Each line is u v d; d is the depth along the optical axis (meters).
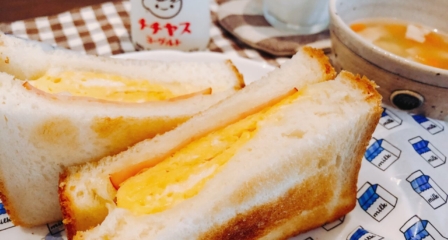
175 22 0.26
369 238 0.18
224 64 0.21
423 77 0.21
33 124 0.16
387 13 0.28
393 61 0.22
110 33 0.30
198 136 0.18
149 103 0.18
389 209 0.19
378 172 0.21
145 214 0.15
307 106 0.17
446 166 0.21
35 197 0.18
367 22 0.28
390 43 0.26
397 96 0.23
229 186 0.15
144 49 0.28
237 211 0.15
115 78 0.20
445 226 0.18
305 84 0.18
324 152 0.16
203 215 0.15
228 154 0.16
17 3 0.33
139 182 0.16
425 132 0.22
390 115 0.23
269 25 0.31
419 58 0.25
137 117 0.18
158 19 0.26
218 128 0.18
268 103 0.18
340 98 0.17
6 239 0.18
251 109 0.18
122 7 0.33
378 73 0.23
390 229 0.19
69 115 0.16
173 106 0.19
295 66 0.19
